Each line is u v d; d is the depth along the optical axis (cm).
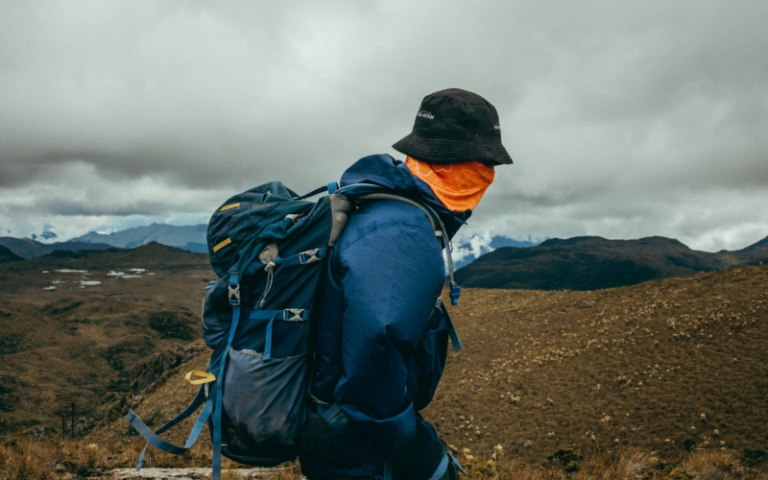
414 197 180
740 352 4572
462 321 7756
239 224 184
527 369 5412
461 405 4978
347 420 170
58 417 19862
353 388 155
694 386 4225
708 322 5331
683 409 3925
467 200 185
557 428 4109
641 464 1002
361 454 173
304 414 174
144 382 11238
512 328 6938
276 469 782
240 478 698
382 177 181
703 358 4691
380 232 165
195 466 879
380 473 177
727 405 3781
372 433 158
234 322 178
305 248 175
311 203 185
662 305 6175
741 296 5712
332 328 171
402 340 151
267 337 172
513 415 4538
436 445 192
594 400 4484
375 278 156
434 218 180
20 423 18275
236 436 177
